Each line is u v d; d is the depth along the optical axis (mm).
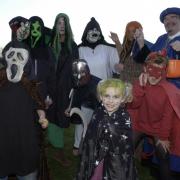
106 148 3102
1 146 3195
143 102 4086
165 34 5215
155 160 4492
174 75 4434
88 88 4297
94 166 3102
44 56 4762
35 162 3256
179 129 4023
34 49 4738
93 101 4273
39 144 3338
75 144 5168
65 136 6672
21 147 3205
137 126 4215
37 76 4652
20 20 4730
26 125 3211
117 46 5492
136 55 5066
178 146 4051
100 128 3115
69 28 4930
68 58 4832
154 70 3934
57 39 4922
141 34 5055
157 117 4016
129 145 3102
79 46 5297
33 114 3285
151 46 5371
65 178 4754
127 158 3080
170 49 4926
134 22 5234
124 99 3264
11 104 3195
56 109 4816
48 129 5012
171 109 3936
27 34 4738
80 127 5055
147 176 4797
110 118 3123
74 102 4426
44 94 4656
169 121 3941
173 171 4148
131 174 3082
